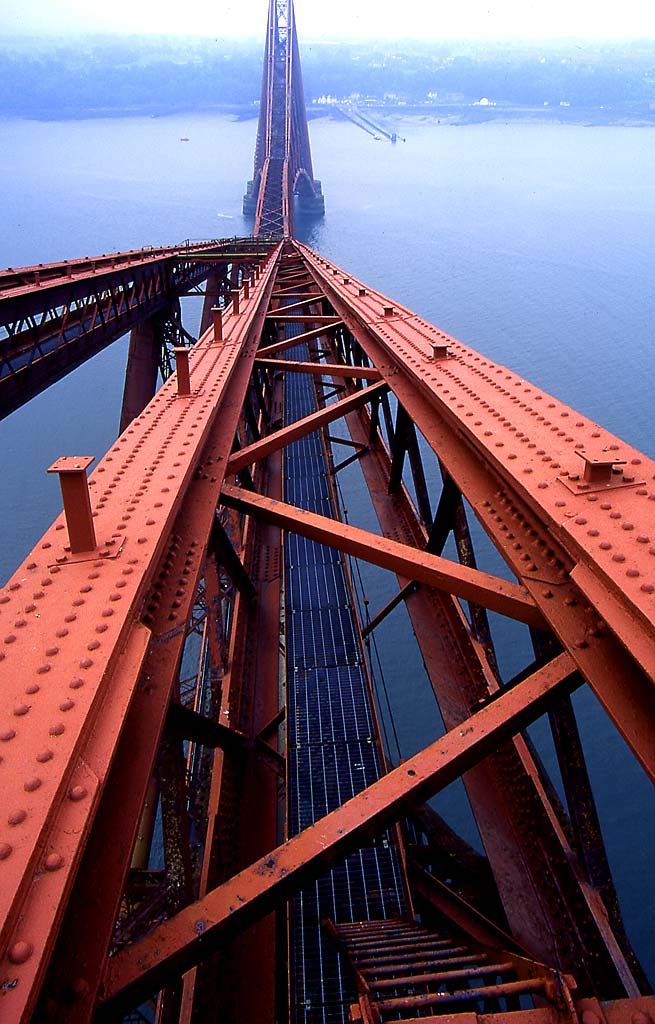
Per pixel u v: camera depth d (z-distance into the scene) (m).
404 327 9.53
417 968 3.11
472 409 5.32
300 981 4.93
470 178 197.50
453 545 30.06
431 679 7.19
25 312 14.48
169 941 2.29
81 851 1.94
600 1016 2.20
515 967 2.77
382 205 156.62
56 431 43.69
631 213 138.12
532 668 3.92
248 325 11.96
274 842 6.63
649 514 3.35
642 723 2.61
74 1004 1.93
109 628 2.88
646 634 2.52
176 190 176.12
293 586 10.30
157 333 31.14
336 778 7.05
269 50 153.88
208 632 6.79
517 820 5.34
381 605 26.28
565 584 3.48
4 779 2.09
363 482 35.28
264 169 112.88
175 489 4.30
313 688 8.28
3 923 1.63
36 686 2.52
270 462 15.52
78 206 149.38
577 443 4.39
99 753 2.30
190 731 4.20
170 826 3.55
